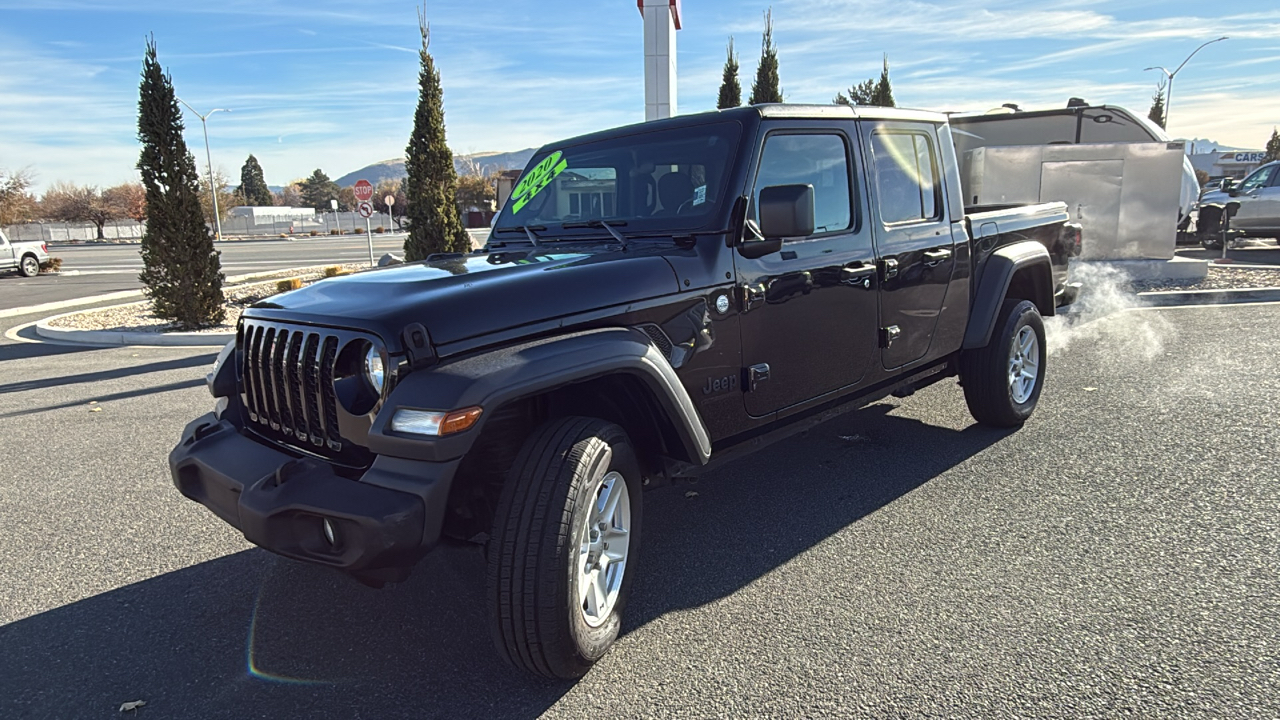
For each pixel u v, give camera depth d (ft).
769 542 12.14
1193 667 8.54
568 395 9.71
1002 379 16.01
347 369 8.53
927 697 8.21
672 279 9.96
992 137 48.03
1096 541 11.64
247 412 10.41
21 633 10.16
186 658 9.50
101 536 13.14
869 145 12.98
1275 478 13.79
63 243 209.87
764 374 11.19
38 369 29.43
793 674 8.73
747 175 10.87
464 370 7.86
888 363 13.50
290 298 10.07
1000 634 9.32
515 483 8.28
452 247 47.70
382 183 371.35
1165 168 38.55
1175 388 19.81
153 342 35.58
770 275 11.10
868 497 13.74
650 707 8.28
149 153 37.37
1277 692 8.06
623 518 9.48
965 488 13.92
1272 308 31.14
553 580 8.07
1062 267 19.38
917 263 13.71
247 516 8.14
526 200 13.23
